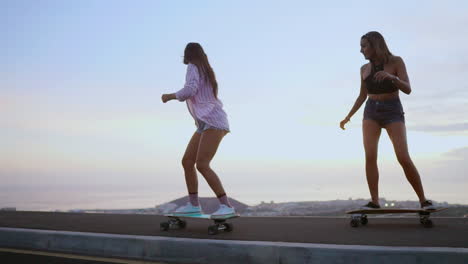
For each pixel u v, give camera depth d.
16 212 6.42
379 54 4.13
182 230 3.84
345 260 2.57
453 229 3.56
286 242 2.90
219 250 2.94
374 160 4.20
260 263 2.79
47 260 3.17
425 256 2.43
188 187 3.92
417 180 3.99
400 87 3.91
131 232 3.68
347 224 4.21
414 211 3.79
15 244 3.86
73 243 3.54
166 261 3.10
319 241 2.96
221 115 3.83
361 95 4.55
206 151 3.71
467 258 2.36
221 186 3.67
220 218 3.51
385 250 2.50
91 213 6.08
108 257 3.29
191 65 3.80
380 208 4.07
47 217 5.38
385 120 4.18
